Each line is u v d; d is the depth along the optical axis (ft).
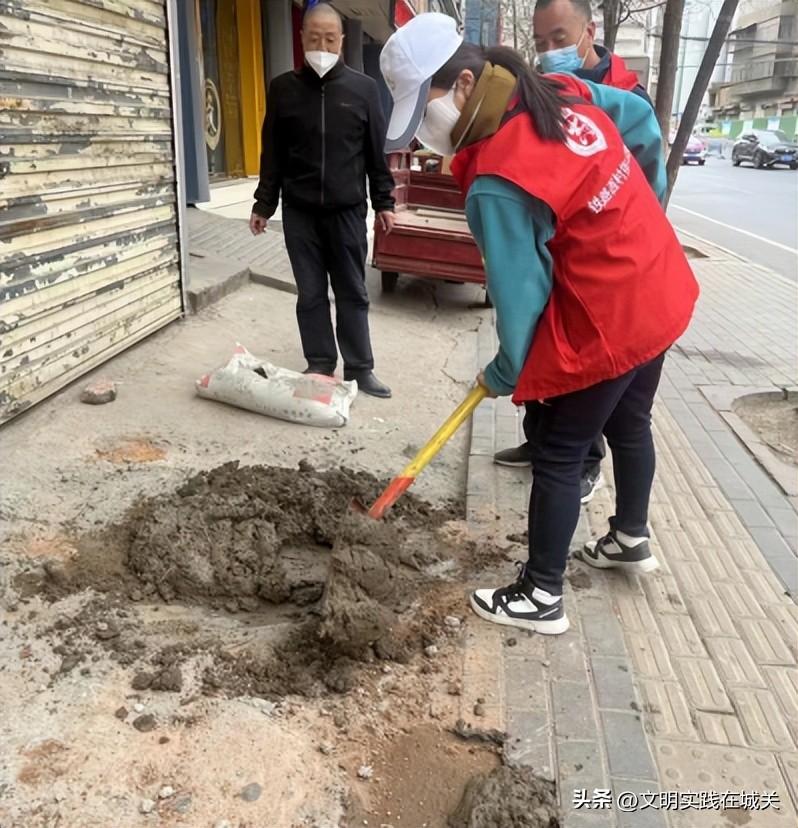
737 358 21.22
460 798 7.20
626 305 8.07
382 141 15.38
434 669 8.71
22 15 12.64
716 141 183.01
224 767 7.27
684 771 7.57
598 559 10.64
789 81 239.91
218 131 41.47
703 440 15.44
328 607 8.52
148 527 10.45
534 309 7.97
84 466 12.45
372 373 16.94
